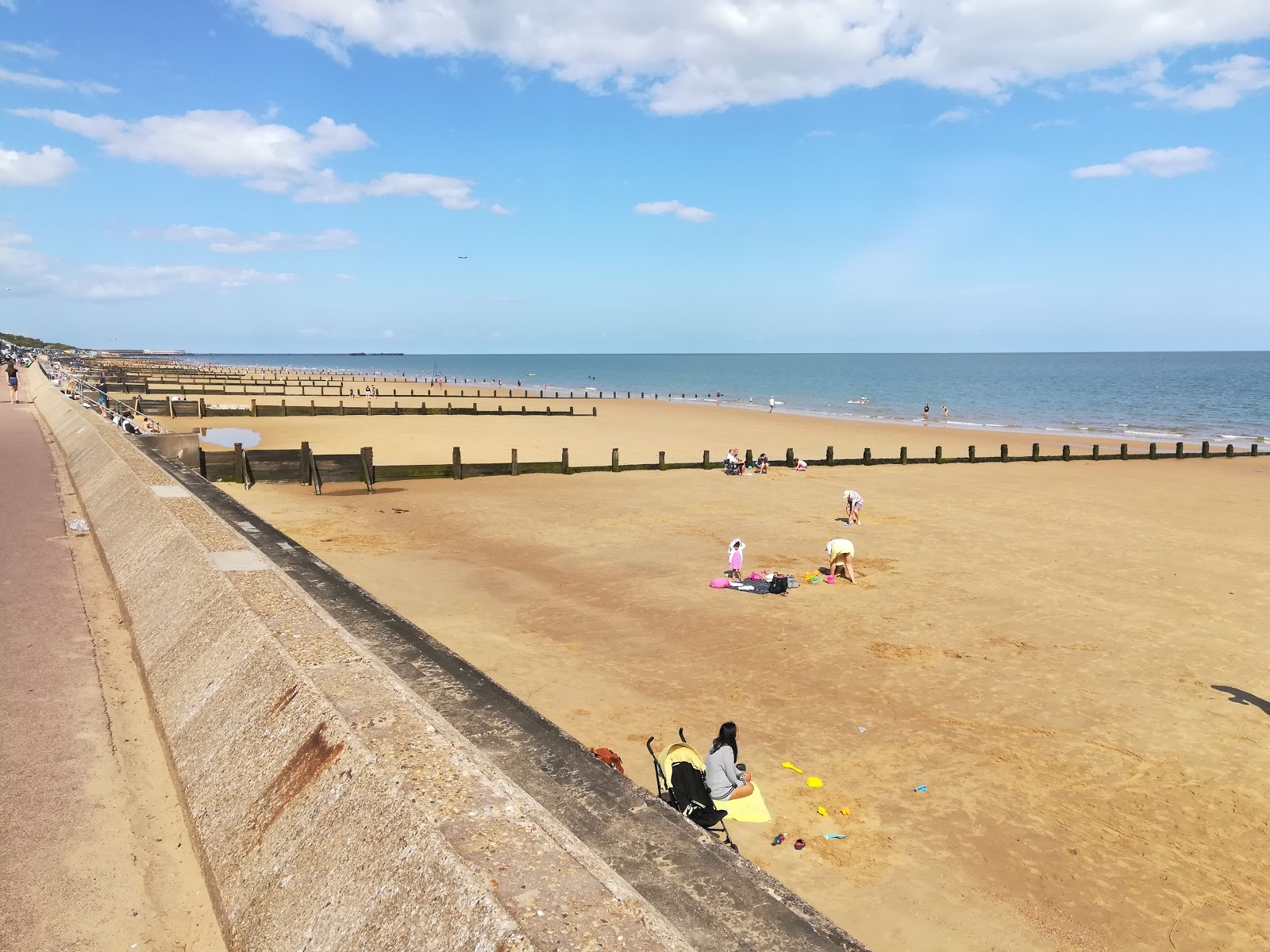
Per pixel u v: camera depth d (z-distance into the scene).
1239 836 8.39
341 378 116.44
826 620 14.59
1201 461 41.00
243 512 8.95
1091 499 28.14
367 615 5.49
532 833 2.21
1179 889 7.52
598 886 2.01
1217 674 12.53
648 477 30.95
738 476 31.78
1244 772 9.65
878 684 11.89
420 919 1.95
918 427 59.53
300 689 3.13
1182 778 9.48
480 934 1.80
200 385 76.44
